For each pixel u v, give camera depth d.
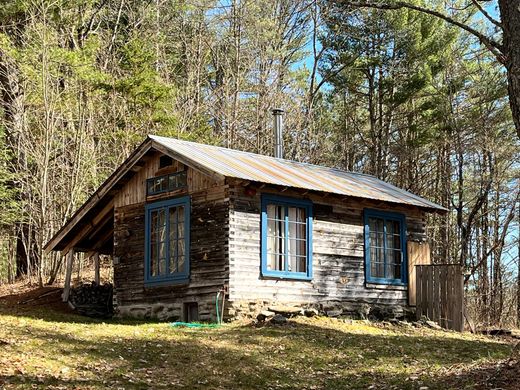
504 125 30.48
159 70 34.97
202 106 33.53
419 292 18.42
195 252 16.17
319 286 17.09
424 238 20.06
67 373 9.60
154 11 36.25
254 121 35.62
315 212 17.31
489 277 32.56
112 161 27.27
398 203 18.48
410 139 35.31
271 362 11.20
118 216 18.38
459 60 31.80
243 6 37.06
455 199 34.66
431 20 33.72
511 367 9.27
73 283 22.03
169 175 17.08
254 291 15.71
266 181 15.47
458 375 9.55
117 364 10.44
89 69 24.84
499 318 30.47
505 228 30.59
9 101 27.00
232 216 15.55
